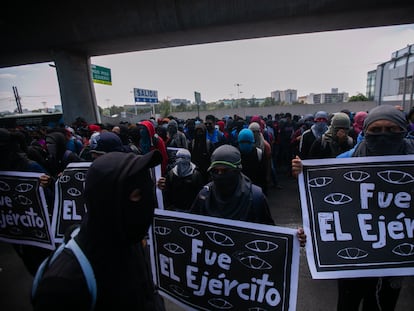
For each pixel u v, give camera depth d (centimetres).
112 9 997
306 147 426
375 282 166
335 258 153
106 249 83
